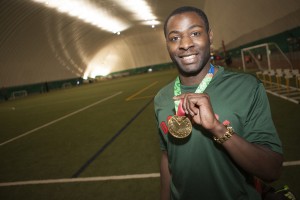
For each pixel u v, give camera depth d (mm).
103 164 4668
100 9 29438
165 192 1756
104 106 12633
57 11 25672
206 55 1419
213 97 1378
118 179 3924
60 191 3854
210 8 27203
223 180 1370
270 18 15711
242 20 20734
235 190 1367
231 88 1377
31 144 7156
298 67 12633
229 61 27125
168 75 32188
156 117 1658
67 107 14664
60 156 5586
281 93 8719
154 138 5797
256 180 1548
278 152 1297
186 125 1365
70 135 7484
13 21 23188
